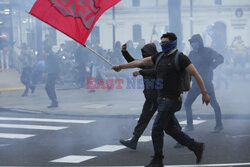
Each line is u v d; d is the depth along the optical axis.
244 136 12.35
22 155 10.91
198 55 12.80
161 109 9.07
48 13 9.77
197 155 9.49
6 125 15.59
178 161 9.84
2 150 11.55
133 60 10.15
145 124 11.09
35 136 13.48
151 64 9.33
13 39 35.56
